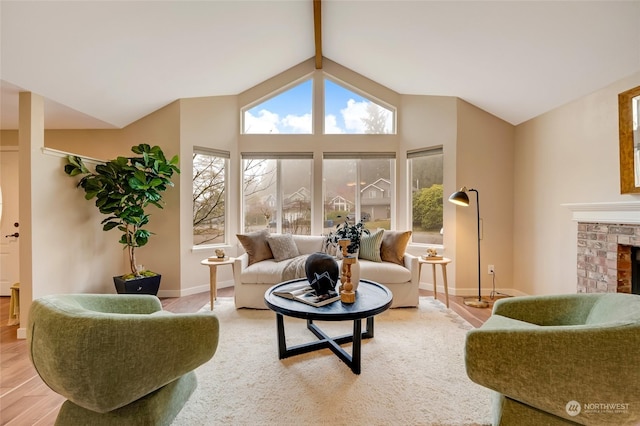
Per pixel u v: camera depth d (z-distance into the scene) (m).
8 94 2.66
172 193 3.78
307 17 3.37
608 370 1.10
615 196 2.48
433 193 4.05
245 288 3.20
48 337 1.18
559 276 3.08
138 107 3.61
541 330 1.19
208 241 4.15
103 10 2.25
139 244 3.24
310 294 2.21
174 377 1.32
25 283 2.56
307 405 1.61
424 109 4.05
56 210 2.80
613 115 2.50
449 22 2.66
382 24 3.10
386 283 3.18
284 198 4.40
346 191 4.39
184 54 3.07
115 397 1.19
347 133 4.36
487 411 1.56
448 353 2.18
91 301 1.63
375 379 1.85
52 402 1.70
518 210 3.69
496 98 3.44
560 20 2.19
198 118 3.96
